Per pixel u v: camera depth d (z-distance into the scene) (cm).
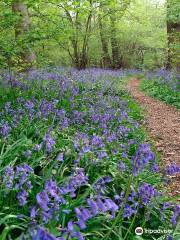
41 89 835
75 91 837
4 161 381
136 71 2978
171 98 1280
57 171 390
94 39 2659
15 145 416
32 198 327
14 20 746
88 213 191
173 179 522
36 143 454
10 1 776
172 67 1897
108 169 427
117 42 3200
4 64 820
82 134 482
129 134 658
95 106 791
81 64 2261
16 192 325
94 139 459
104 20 2489
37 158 406
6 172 321
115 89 1222
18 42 752
